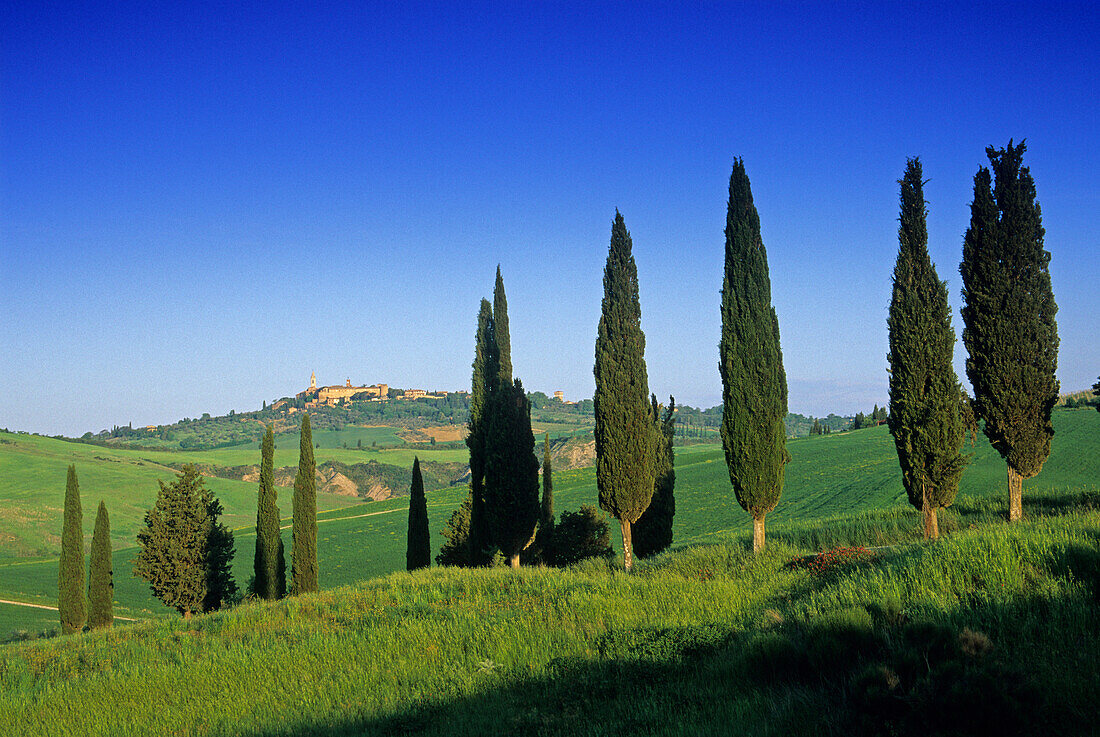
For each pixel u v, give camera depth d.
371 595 22.25
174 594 41.91
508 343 35.78
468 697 10.79
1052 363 20.05
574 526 38.50
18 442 179.50
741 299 21.41
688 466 107.62
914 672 7.65
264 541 39.25
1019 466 19.95
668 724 8.05
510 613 16.22
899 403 19.31
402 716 10.12
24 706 13.59
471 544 35.16
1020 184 20.30
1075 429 76.50
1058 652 7.77
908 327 19.19
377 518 98.62
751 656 9.56
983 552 11.20
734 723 7.55
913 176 19.70
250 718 11.15
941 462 18.62
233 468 198.12
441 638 14.71
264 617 21.39
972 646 7.91
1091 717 6.38
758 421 20.78
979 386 20.56
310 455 37.94
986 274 20.45
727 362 21.20
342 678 12.63
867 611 9.95
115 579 70.94
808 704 7.87
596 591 17.23
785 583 15.00
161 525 42.25
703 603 14.38
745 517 61.22
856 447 95.50
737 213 22.00
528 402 31.62
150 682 14.20
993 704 6.49
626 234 24.52
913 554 13.11
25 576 74.25
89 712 12.78
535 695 10.36
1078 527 12.70
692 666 10.59
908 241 19.62
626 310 24.02
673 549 28.00
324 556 72.94
